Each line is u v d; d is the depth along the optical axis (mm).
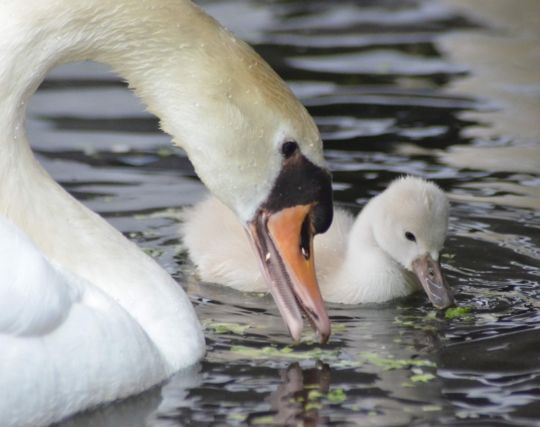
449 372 11477
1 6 11125
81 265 11523
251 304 13469
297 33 22625
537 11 23594
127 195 16031
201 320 12867
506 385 11164
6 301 9914
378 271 13812
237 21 23297
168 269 14289
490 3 24016
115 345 10648
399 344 12211
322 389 11086
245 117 11344
